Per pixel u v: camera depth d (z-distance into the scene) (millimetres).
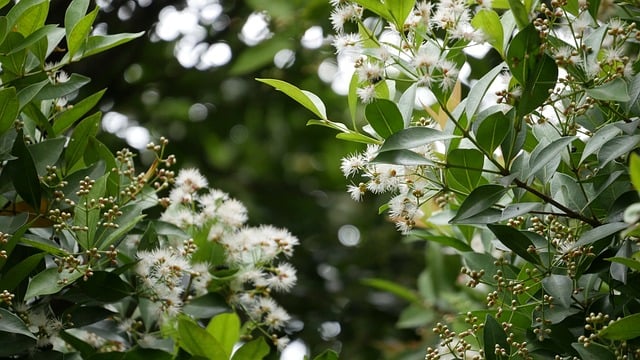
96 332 1696
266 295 1717
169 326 1663
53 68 1638
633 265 1442
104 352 1641
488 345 1519
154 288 1635
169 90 2863
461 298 2090
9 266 1596
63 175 1654
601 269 1509
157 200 1692
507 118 1474
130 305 1715
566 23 1545
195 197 1725
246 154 3119
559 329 1538
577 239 1528
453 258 2283
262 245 1706
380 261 3059
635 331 1455
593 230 1466
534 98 1475
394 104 1498
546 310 1520
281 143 3094
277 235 1711
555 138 1558
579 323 1539
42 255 1560
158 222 1668
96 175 1642
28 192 1597
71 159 1655
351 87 1553
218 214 1710
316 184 3197
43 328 1585
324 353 1582
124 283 1610
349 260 3051
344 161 1522
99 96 1678
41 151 1629
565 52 1499
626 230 1396
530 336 1548
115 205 1598
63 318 1608
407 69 1506
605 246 1508
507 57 1471
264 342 1603
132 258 1653
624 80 1499
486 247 1688
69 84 1639
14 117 1573
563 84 1551
